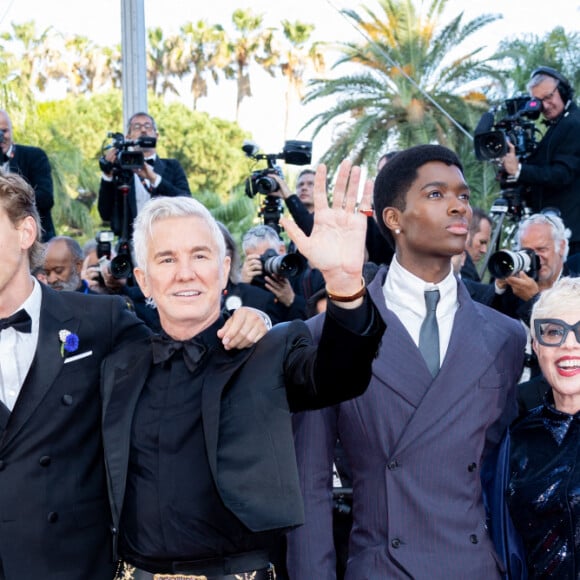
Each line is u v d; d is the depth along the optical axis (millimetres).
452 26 18234
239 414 2379
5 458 2650
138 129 6688
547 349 2777
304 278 5574
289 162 6199
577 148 5824
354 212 2158
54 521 2646
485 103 18172
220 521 2355
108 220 6371
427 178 2838
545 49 17219
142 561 2412
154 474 2408
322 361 2203
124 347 2676
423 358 2785
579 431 2742
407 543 2637
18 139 26250
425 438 2676
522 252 4316
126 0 7871
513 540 2775
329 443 2828
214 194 25906
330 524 2795
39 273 5461
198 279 2473
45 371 2717
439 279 2895
